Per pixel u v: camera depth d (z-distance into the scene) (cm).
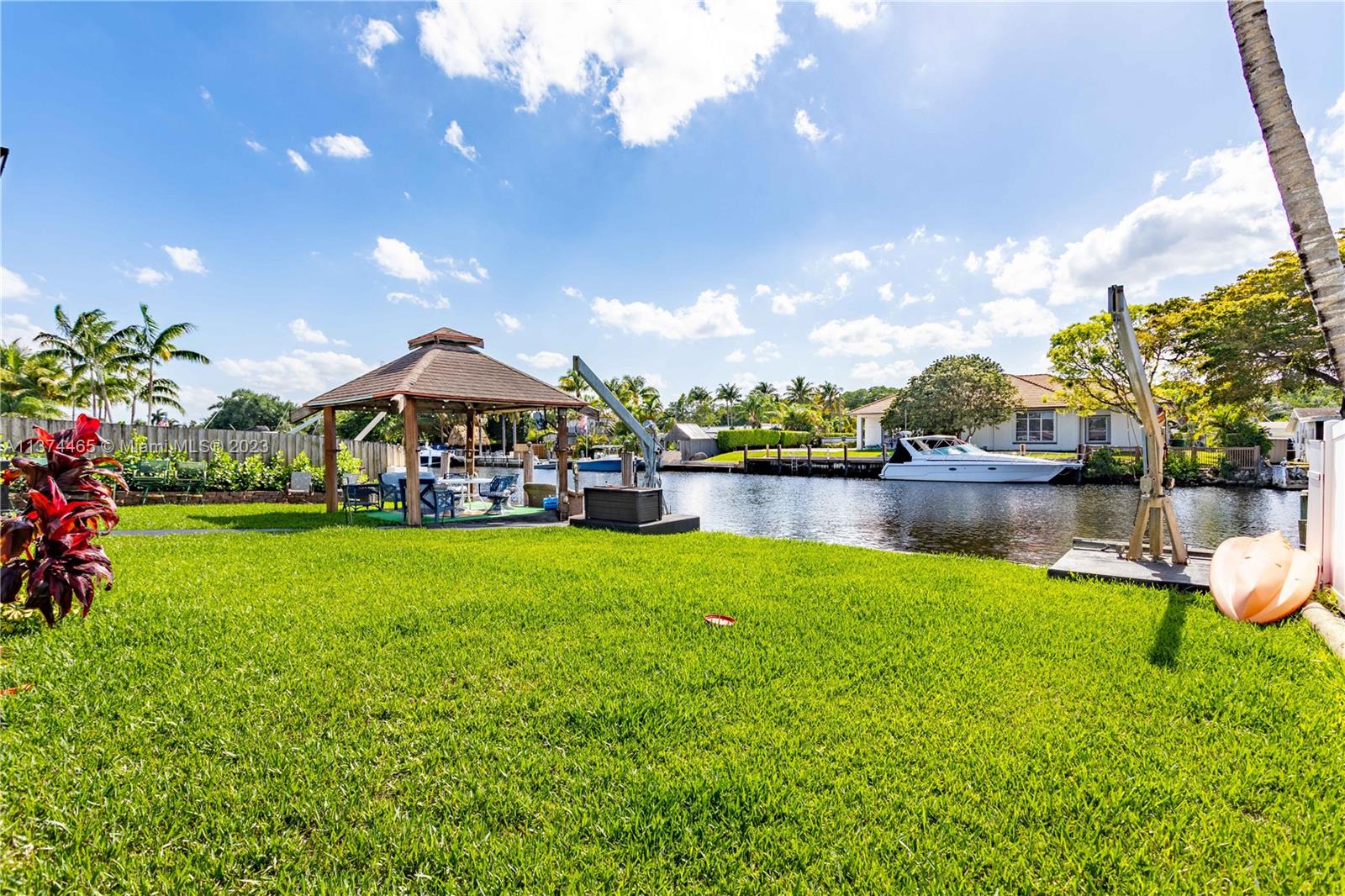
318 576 586
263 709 287
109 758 241
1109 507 1847
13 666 326
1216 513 1697
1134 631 420
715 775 235
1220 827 204
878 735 270
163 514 1114
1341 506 458
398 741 261
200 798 216
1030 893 176
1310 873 182
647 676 338
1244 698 304
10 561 387
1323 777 232
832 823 208
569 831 203
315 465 1677
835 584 581
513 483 1308
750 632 419
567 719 283
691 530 1045
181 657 352
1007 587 570
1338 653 362
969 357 3519
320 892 175
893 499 2161
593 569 637
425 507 1221
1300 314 1853
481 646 382
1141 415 618
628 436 4878
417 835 200
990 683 327
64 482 423
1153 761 247
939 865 187
